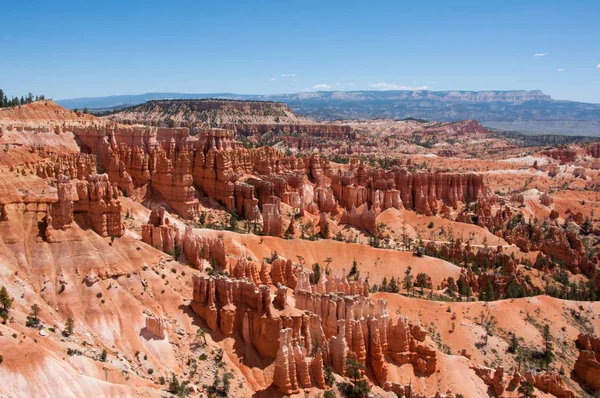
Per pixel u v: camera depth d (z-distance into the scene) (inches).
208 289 3924.7
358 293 5078.7
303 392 3538.4
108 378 3137.3
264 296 3843.5
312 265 6481.3
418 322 5206.7
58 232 3944.4
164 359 3570.4
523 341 5339.6
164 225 4847.4
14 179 4259.4
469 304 5654.5
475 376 4377.5
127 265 4037.9
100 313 3651.6
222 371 3597.4
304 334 3900.1
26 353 2913.4
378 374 4010.8
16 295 3499.0
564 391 4466.0
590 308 6112.2
